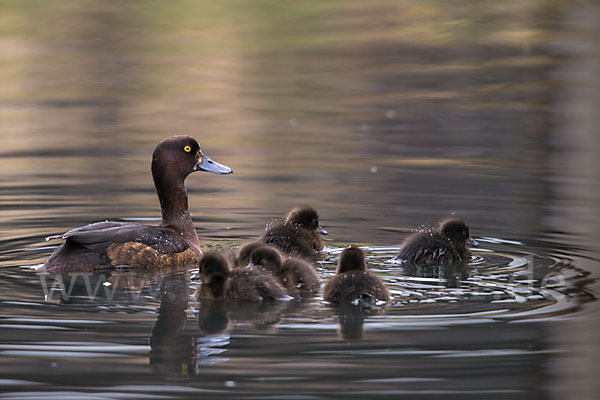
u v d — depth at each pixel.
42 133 23.50
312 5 39.69
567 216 15.20
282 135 23.41
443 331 9.49
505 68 30.00
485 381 8.27
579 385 8.17
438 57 32.19
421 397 7.98
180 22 37.66
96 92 28.86
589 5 37.72
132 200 16.73
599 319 9.80
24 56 32.94
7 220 15.03
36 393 8.05
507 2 38.84
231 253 12.95
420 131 23.53
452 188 17.62
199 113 26.17
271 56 33.25
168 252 12.81
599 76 28.28
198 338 9.41
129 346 9.17
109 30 36.44
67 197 16.86
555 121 23.84
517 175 18.66
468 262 12.70
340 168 19.67
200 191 17.80
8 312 10.24
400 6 39.03
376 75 30.45
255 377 8.36
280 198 17.06
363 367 8.56
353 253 11.41
